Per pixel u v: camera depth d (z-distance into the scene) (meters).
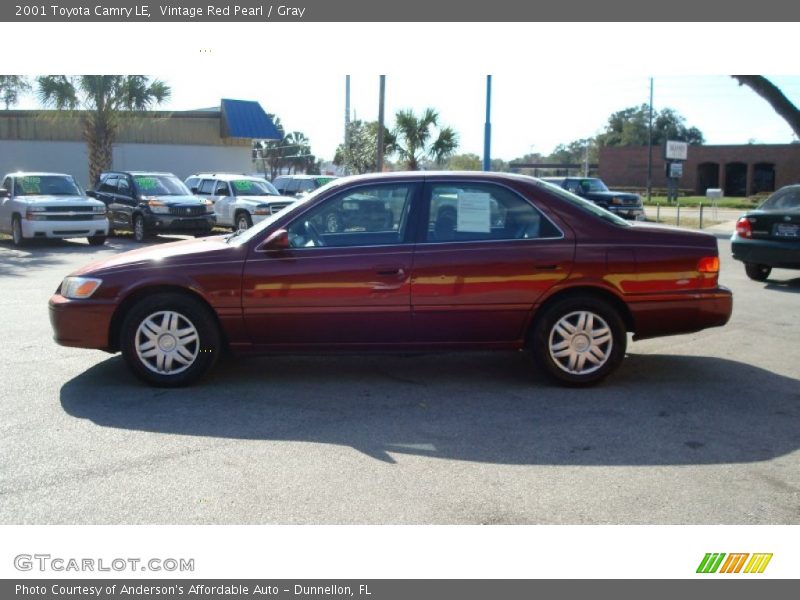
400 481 4.48
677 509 4.15
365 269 6.07
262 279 6.09
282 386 6.38
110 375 6.67
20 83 37.34
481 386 6.41
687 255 6.22
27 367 6.91
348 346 6.22
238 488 4.37
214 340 6.23
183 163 36.66
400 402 5.96
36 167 33.69
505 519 4.04
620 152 68.50
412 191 6.23
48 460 4.75
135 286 6.13
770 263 12.09
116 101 27.53
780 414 5.71
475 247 6.12
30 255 16.59
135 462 4.72
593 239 6.18
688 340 8.20
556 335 6.25
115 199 21.23
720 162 63.16
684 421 5.55
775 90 18.44
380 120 21.12
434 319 6.14
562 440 5.15
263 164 68.31
